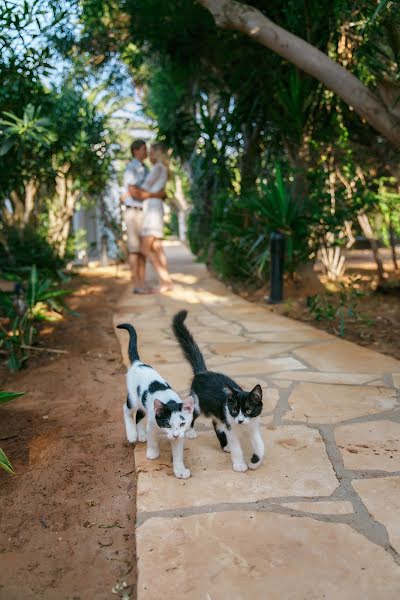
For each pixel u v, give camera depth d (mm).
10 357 5352
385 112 5695
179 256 17734
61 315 7250
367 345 5832
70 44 10414
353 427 3625
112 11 10570
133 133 18500
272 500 2768
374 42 5625
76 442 3611
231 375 4809
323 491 2842
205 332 6578
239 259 10320
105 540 2596
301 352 5535
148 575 2244
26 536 2652
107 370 5168
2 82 5980
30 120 6176
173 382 4633
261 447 3080
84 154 11734
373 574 2207
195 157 12633
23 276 10250
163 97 11992
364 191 8680
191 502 2770
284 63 8633
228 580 2201
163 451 3395
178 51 10188
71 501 2936
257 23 6055
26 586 2311
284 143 9523
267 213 8203
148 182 9102
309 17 7500
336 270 10094
